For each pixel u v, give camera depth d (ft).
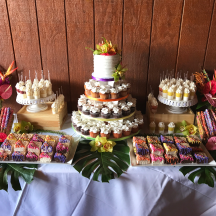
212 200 3.93
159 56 5.28
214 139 4.35
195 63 5.33
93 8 4.89
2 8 4.91
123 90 4.36
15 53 5.32
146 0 4.81
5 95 5.10
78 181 3.85
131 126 4.48
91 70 5.44
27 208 4.03
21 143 4.03
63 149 3.97
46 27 5.07
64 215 4.07
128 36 5.10
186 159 3.87
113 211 4.03
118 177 3.81
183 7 4.85
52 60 5.37
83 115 4.51
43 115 4.90
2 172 3.85
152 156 3.91
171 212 4.02
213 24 4.97
